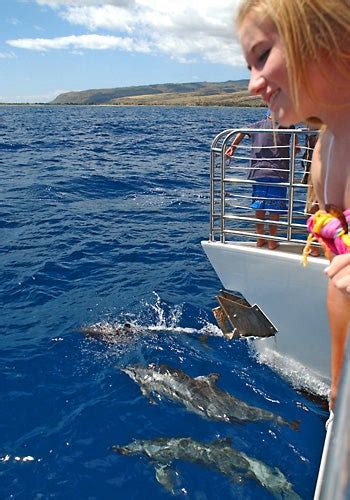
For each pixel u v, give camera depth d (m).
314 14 1.56
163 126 55.88
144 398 5.78
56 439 5.13
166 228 13.00
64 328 7.57
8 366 6.49
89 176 20.23
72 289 9.05
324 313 5.63
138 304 8.41
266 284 6.06
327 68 1.62
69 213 14.38
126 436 5.18
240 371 6.28
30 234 12.20
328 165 1.99
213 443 5.04
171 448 4.98
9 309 8.24
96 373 6.34
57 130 48.34
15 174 20.75
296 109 1.75
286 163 6.95
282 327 6.10
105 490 4.49
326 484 1.27
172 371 6.22
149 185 18.83
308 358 5.97
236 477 4.59
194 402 5.69
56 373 6.35
